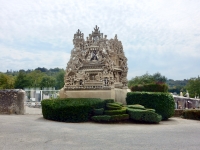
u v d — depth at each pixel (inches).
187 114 764.6
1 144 299.4
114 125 532.7
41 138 342.3
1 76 2053.4
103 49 743.7
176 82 5890.8
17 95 669.3
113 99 670.5
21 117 582.2
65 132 397.4
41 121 530.9
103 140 340.5
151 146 310.0
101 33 767.1
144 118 576.7
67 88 737.0
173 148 302.0
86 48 762.2
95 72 732.0
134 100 709.3
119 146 305.1
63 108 552.4
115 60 813.2
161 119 649.6
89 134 387.5
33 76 2444.6
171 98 695.7
